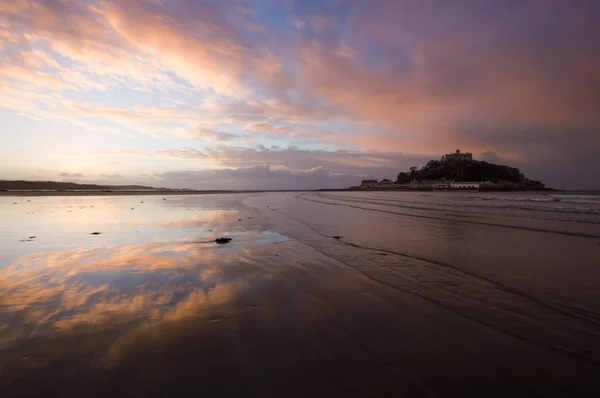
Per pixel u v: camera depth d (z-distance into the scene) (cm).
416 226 1470
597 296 542
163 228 1375
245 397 281
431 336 407
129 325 426
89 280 627
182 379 306
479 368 334
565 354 362
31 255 842
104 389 288
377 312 485
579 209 2284
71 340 380
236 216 1956
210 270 714
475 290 582
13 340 380
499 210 2320
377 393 290
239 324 436
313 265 768
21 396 277
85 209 2298
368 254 886
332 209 2623
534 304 511
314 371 325
